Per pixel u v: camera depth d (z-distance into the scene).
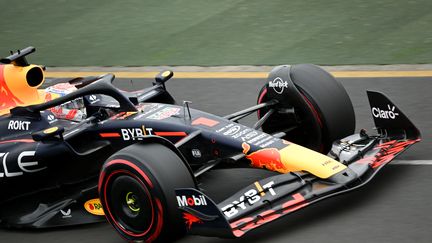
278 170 21.94
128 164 20.50
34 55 46.72
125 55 45.19
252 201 20.39
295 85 25.09
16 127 25.55
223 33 46.81
